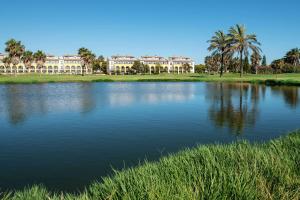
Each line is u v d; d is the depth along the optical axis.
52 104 34.78
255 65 155.12
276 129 19.81
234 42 94.69
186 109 30.34
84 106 33.00
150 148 15.11
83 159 13.26
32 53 150.62
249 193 5.80
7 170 11.88
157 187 5.89
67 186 10.21
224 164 7.27
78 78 114.06
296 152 8.66
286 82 70.12
